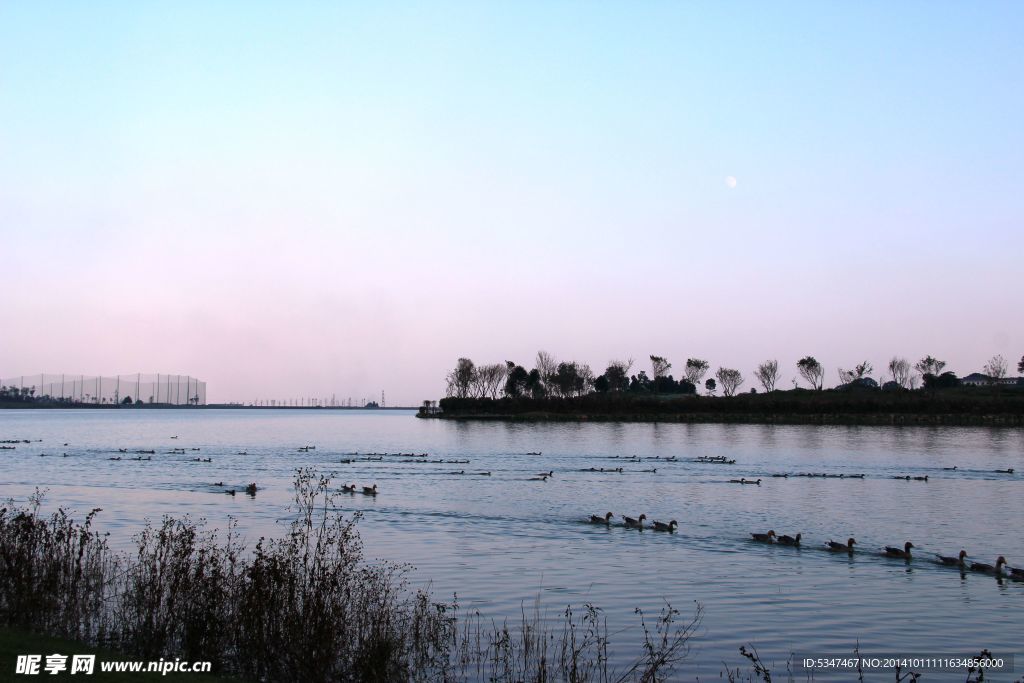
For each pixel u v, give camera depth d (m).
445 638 22.50
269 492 58.94
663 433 146.50
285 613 18.97
